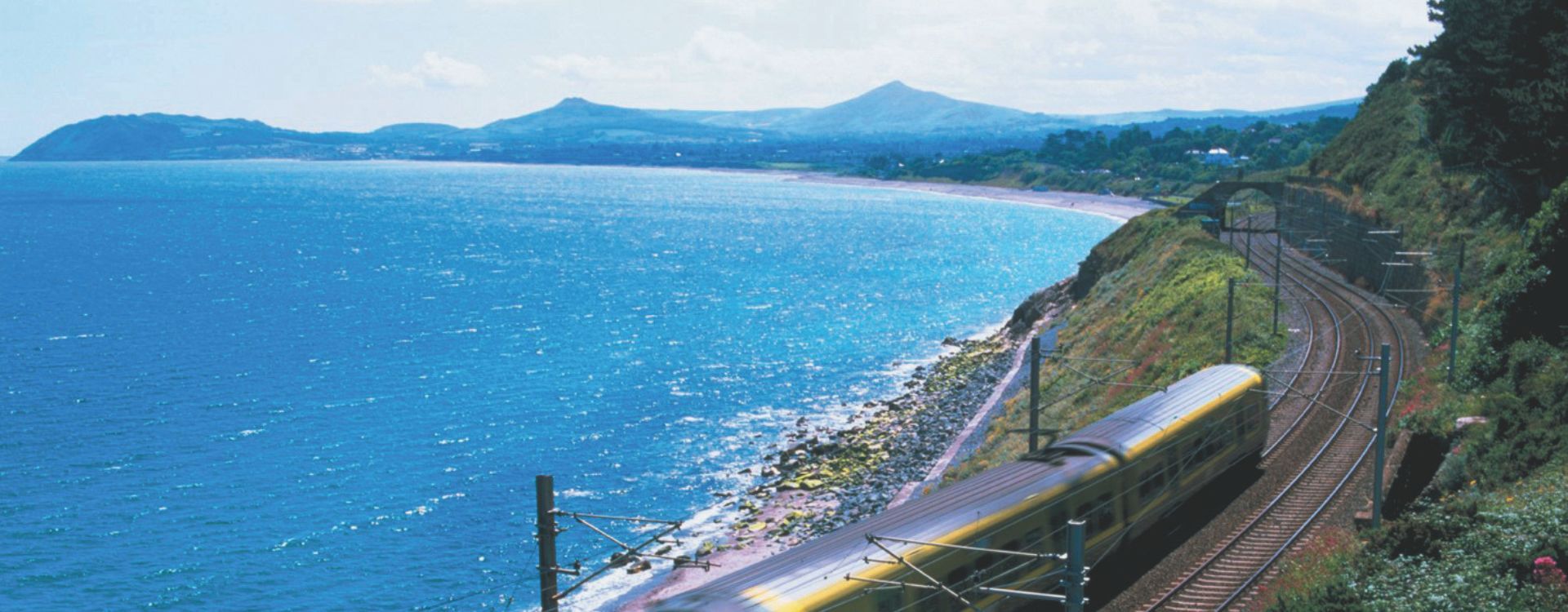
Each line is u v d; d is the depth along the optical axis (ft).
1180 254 286.05
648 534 188.85
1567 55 188.75
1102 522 93.76
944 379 294.66
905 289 506.07
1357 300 228.22
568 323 406.41
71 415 267.18
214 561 180.04
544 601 63.93
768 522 188.44
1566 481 88.48
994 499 84.64
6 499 206.90
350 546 186.60
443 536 191.31
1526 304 143.13
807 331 389.60
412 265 599.16
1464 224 217.77
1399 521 90.17
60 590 168.35
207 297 472.03
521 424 262.88
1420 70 356.79
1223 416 116.37
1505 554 77.00
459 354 345.92
